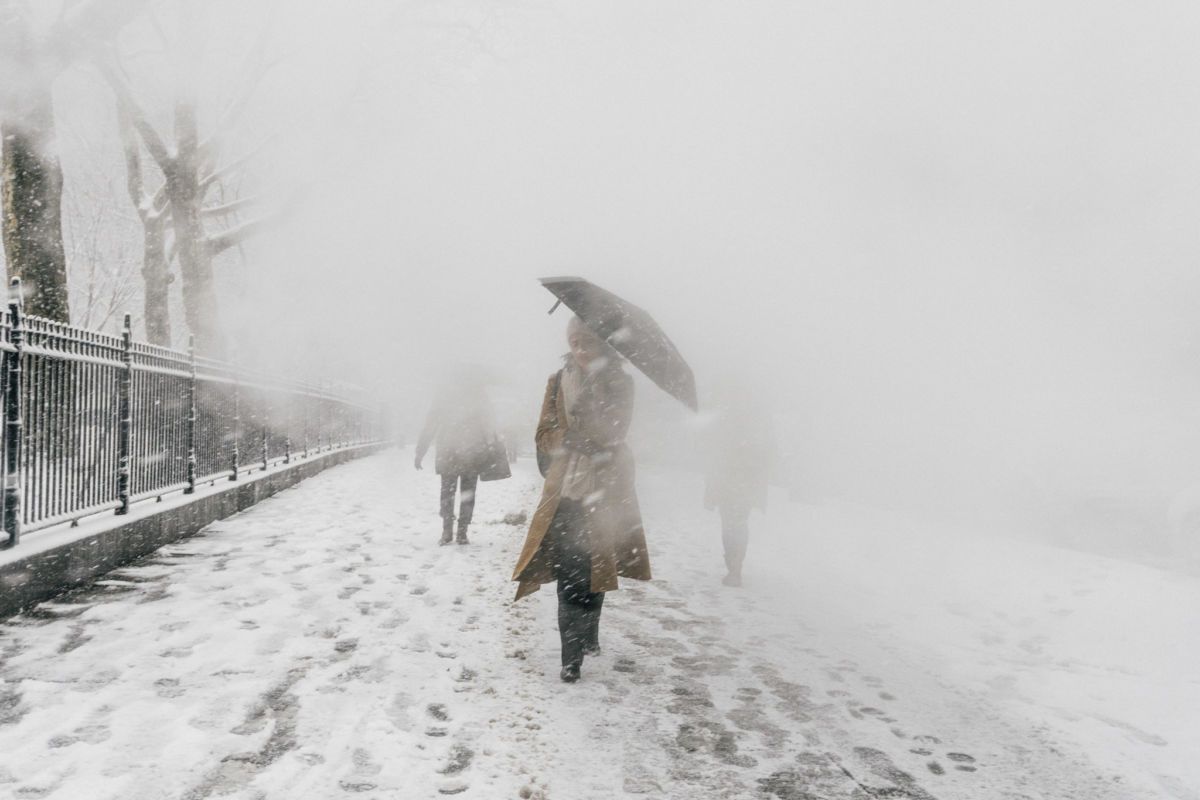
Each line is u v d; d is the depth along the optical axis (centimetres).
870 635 565
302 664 446
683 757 353
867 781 340
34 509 577
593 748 357
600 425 438
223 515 949
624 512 447
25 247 1062
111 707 375
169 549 751
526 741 359
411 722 373
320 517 991
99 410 673
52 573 559
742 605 632
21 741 336
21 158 1048
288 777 313
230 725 361
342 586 627
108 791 296
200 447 936
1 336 531
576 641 438
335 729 361
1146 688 464
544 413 457
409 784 312
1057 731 401
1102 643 550
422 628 524
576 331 446
